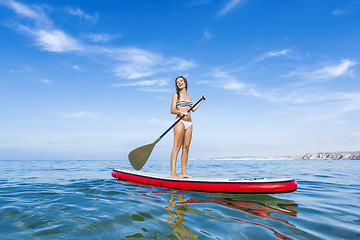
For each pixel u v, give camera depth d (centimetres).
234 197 292
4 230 160
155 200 263
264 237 155
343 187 395
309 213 218
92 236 150
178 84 413
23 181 438
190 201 262
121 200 258
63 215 196
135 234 154
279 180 312
